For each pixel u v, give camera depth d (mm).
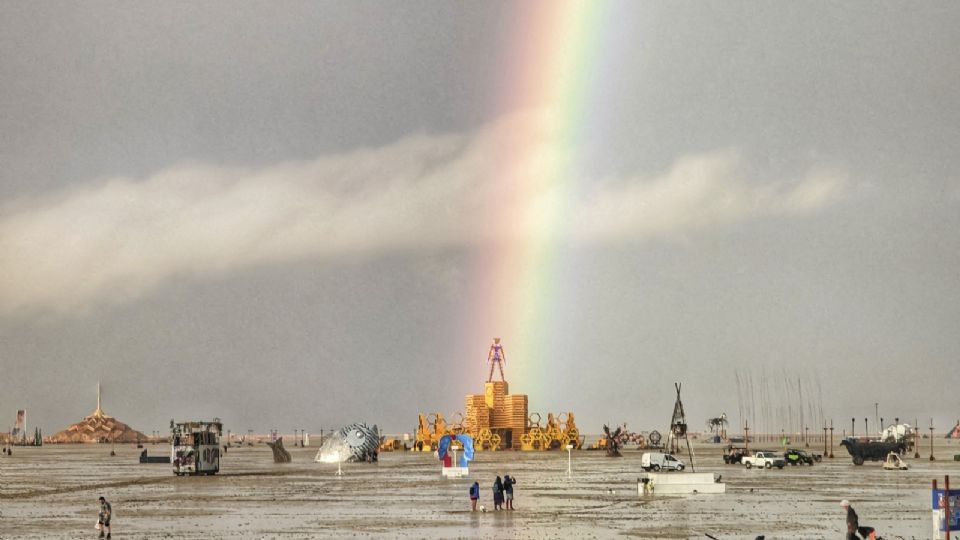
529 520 93938
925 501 112938
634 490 132875
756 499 116438
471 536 82062
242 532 86625
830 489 133125
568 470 180000
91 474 192750
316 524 92188
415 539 80375
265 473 187125
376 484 150750
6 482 164000
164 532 87188
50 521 97062
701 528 86750
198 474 177375
